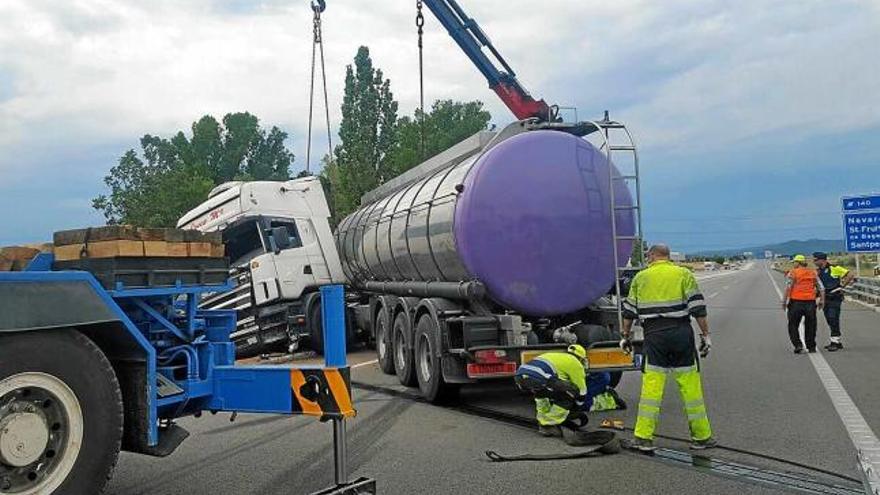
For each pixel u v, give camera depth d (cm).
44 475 412
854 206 2441
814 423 761
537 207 889
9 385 395
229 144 5862
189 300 534
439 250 964
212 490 571
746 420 783
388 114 4106
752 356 1332
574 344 823
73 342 425
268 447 719
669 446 684
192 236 528
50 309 409
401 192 1261
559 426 739
